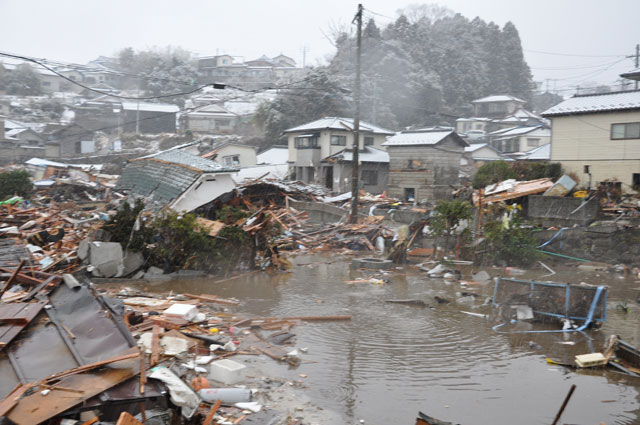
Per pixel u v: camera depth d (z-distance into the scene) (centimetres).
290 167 5050
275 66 11138
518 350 1048
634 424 731
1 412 536
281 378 857
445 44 7875
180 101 8606
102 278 1580
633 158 2761
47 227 2242
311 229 2789
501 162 3186
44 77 8812
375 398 795
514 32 8544
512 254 2047
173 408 646
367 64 6544
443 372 916
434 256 2156
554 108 3077
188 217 1694
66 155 6303
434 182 4031
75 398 565
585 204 2291
